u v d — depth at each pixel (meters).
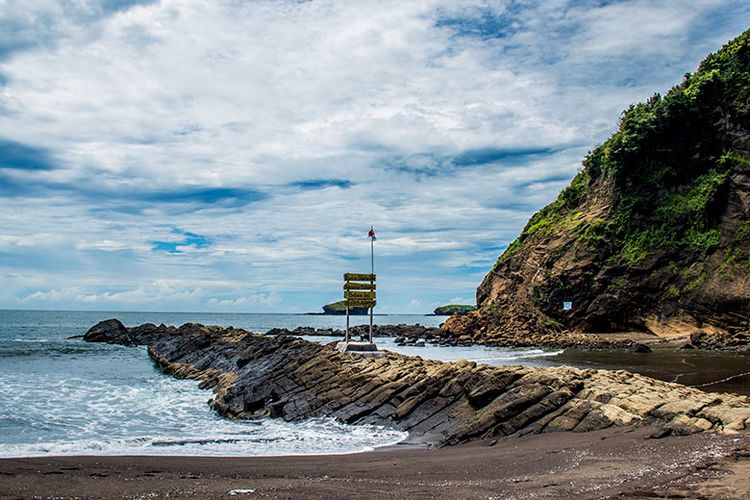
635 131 68.25
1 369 42.94
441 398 21.55
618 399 18.12
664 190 66.31
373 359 29.36
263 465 14.66
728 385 27.28
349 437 19.61
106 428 22.06
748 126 62.22
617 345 57.91
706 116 65.44
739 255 58.12
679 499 9.77
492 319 76.00
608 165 72.19
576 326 68.88
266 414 24.94
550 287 71.50
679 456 12.92
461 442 17.94
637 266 64.44
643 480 11.11
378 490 11.09
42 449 16.98
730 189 61.22
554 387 19.33
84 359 53.69
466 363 23.14
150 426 22.77
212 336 51.41
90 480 12.14
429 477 12.52
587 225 71.31
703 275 59.66
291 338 38.75
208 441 18.80
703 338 52.06
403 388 23.42
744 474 11.16
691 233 62.66
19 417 23.45
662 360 41.34
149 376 41.94
